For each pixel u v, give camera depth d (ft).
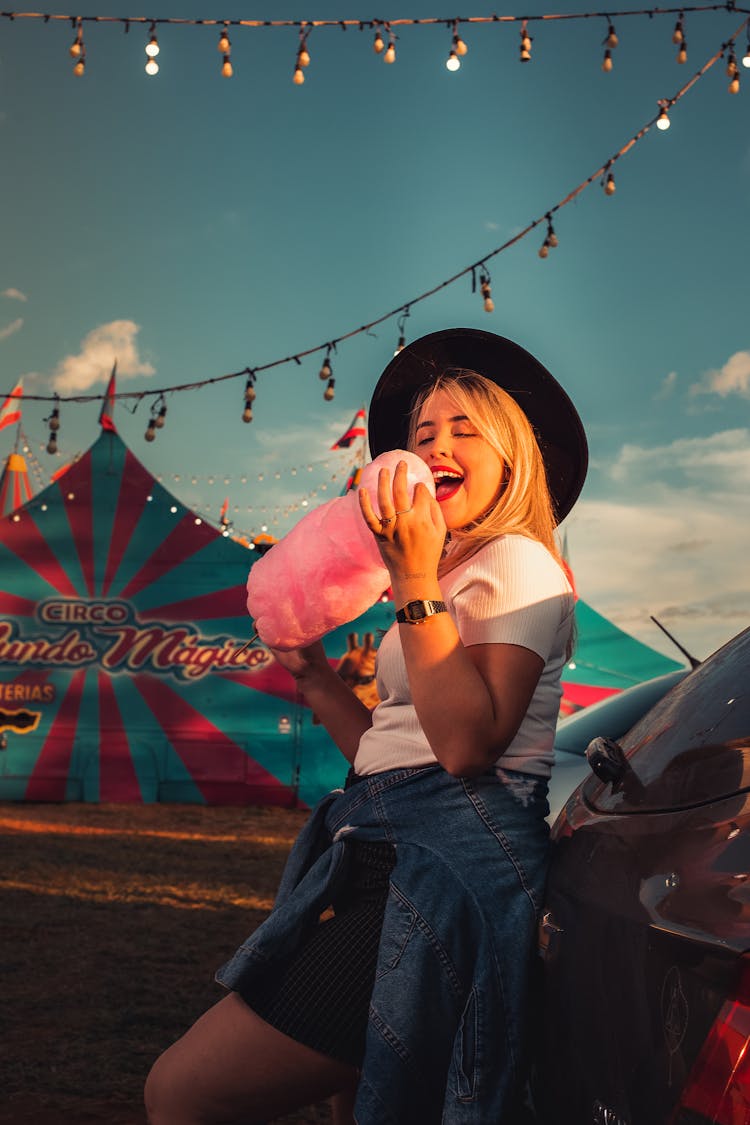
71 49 20.25
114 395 28.63
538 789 5.56
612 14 19.40
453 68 19.81
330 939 5.24
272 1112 5.27
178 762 39.42
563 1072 4.64
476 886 5.08
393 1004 4.85
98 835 30.89
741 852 3.94
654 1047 3.90
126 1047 13.03
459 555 5.73
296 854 5.94
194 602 40.32
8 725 39.52
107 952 17.46
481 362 7.11
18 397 29.40
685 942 3.82
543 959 4.95
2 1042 13.16
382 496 5.24
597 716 15.80
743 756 4.40
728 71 19.24
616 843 4.73
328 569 6.00
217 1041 5.19
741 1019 3.48
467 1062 4.76
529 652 5.27
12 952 17.38
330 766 39.24
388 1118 4.75
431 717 5.09
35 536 40.45
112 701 39.73
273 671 39.83
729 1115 3.43
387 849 5.37
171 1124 5.27
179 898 21.77
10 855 26.66
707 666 5.58
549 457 7.05
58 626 40.16
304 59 20.20
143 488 40.93
